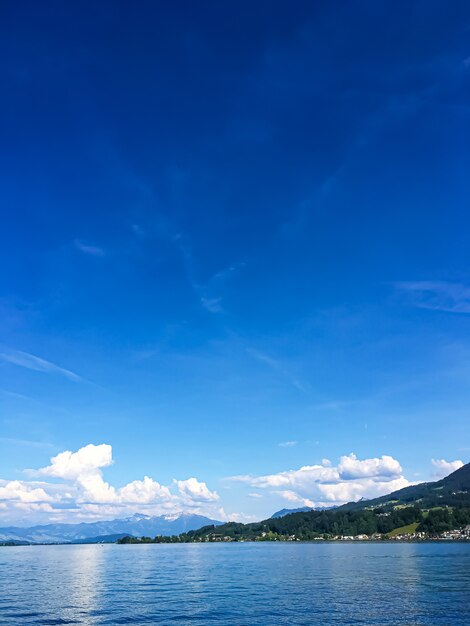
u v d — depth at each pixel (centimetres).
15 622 7006
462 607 7756
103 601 9019
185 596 9669
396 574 13088
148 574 15100
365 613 7412
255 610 7869
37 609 8131
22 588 11312
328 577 12900
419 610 7562
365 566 16038
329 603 8419
